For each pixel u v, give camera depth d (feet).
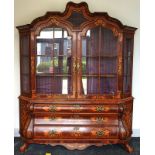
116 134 9.29
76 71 9.32
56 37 9.32
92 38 9.38
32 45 9.21
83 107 9.27
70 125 9.30
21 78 10.13
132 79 11.02
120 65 9.36
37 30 9.13
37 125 9.32
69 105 9.29
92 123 9.30
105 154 9.59
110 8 10.78
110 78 9.55
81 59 9.31
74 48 9.23
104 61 9.51
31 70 9.34
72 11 9.11
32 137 9.27
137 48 10.96
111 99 9.45
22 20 10.76
